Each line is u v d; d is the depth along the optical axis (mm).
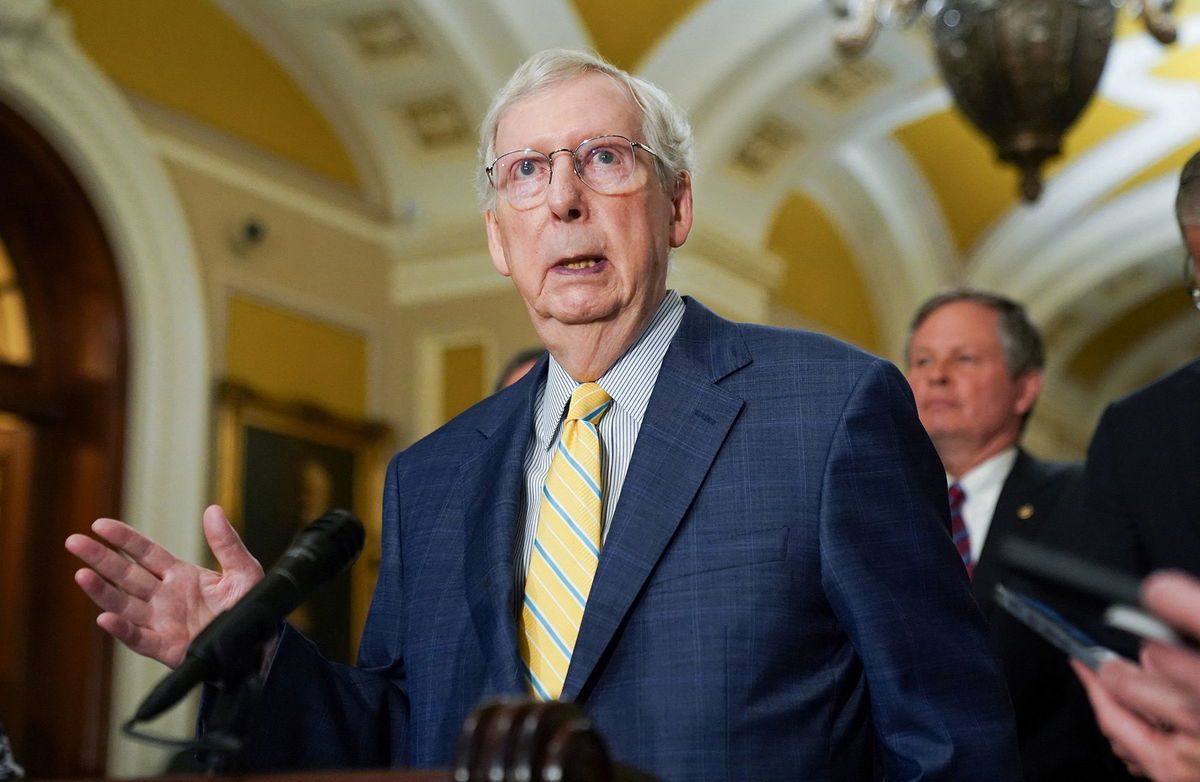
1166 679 1323
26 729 6742
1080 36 5121
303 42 8352
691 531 1921
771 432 1978
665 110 2211
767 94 9016
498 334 8711
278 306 8062
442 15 8070
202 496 7297
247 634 1542
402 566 2246
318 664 2031
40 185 7023
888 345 12641
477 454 2229
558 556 1979
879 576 1875
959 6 5250
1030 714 3000
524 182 2113
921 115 9938
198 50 7770
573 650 1878
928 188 12180
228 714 1498
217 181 7770
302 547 1713
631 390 2109
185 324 7359
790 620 1858
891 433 1965
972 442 3598
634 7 8422
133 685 6941
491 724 1082
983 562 3256
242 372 7727
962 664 1857
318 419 8133
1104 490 2582
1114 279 13859
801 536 1898
